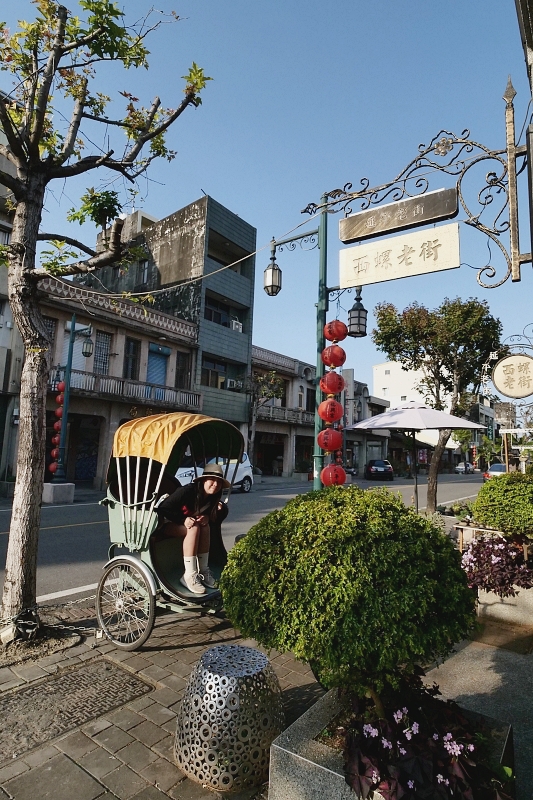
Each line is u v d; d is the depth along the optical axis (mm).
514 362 7160
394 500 2475
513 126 3564
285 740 2062
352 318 6508
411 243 4453
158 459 3875
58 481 14141
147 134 4891
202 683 2383
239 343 24406
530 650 3861
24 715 2877
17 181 4086
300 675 3547
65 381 15070
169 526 4344
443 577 2156
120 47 4359
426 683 3312
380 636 1922
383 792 1723
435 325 11766
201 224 22688
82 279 22844
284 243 6918
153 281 24312
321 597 2012
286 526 2316
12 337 15086
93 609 4812
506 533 4906
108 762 2469
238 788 2279
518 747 2596
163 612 4441
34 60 4348
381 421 8578
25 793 2234
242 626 2227
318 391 6441
